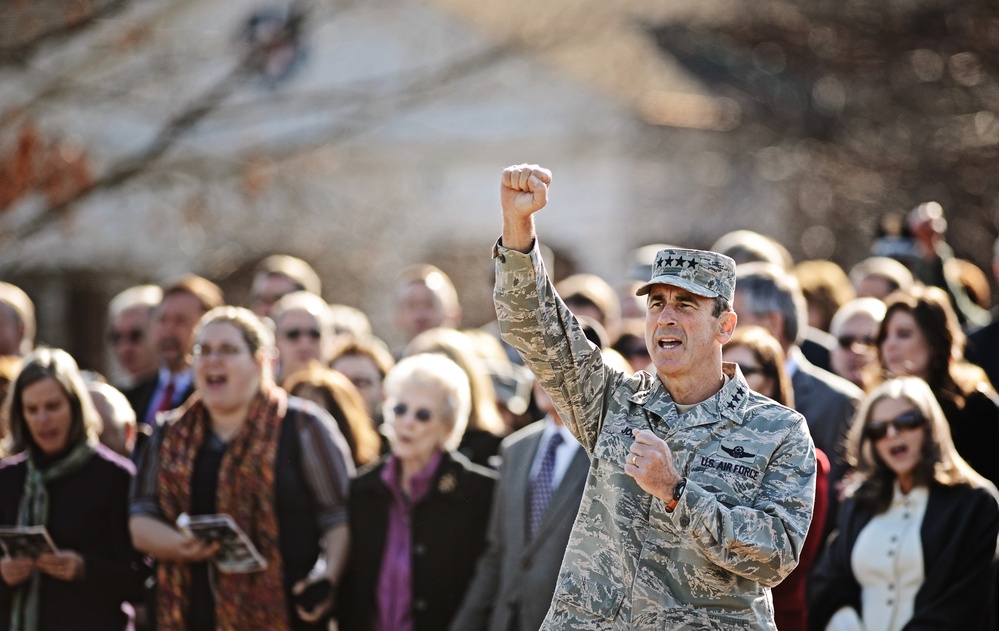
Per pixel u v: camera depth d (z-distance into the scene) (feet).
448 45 168.45
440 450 60.13
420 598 58.29
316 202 150.30
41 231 100.73
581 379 38.75
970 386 59.11
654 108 192.85
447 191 184.03
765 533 34.88
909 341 59.06
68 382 58.18
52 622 56.54
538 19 119.85
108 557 58.08
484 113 185.88
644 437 35.01
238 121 118.21
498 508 58.59
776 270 60.49
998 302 155.22
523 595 55.93
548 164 189.26
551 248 191.01
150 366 81.15
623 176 189.26
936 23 178.81
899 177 172.14
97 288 169.37
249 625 55.93
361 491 59.26
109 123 120.57
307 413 59.36
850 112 179.93
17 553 55.83
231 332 58.23
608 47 187.32
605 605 37.04
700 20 191.72
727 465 36.78
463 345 67.51
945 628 51.11
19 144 93.35
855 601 53.57
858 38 181.16
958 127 173.06
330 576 57.31
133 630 60.13
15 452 60.44
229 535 55.01
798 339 60.75
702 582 36.27
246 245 149.28
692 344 37.58
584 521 38.06
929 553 52.03
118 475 58.70
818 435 58.44
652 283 37.58
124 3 98.27
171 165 105.70
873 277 75.87
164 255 162.30
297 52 164.96
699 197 188.55
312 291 92.17
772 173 183.73
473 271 184.85
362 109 116.47
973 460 58.95
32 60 101.45
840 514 55.01
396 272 172.96
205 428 58.54
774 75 196.65
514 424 73.67
